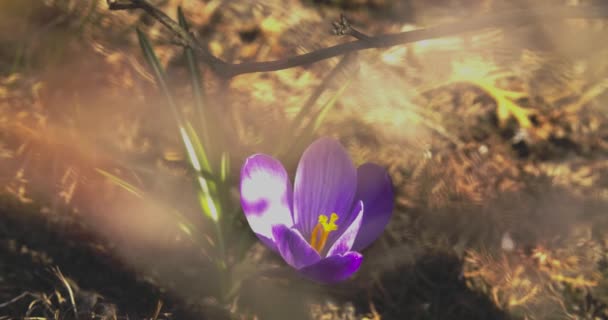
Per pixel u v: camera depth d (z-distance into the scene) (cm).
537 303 64
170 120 69
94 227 64
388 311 64
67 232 64
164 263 64
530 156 71
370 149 70
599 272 65
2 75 69
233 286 62
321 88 63
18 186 65
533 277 65
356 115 71
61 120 67
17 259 62
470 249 66
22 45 71
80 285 62
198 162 61
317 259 56
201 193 61
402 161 69
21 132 66
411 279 65
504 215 67
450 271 65
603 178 70
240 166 67
